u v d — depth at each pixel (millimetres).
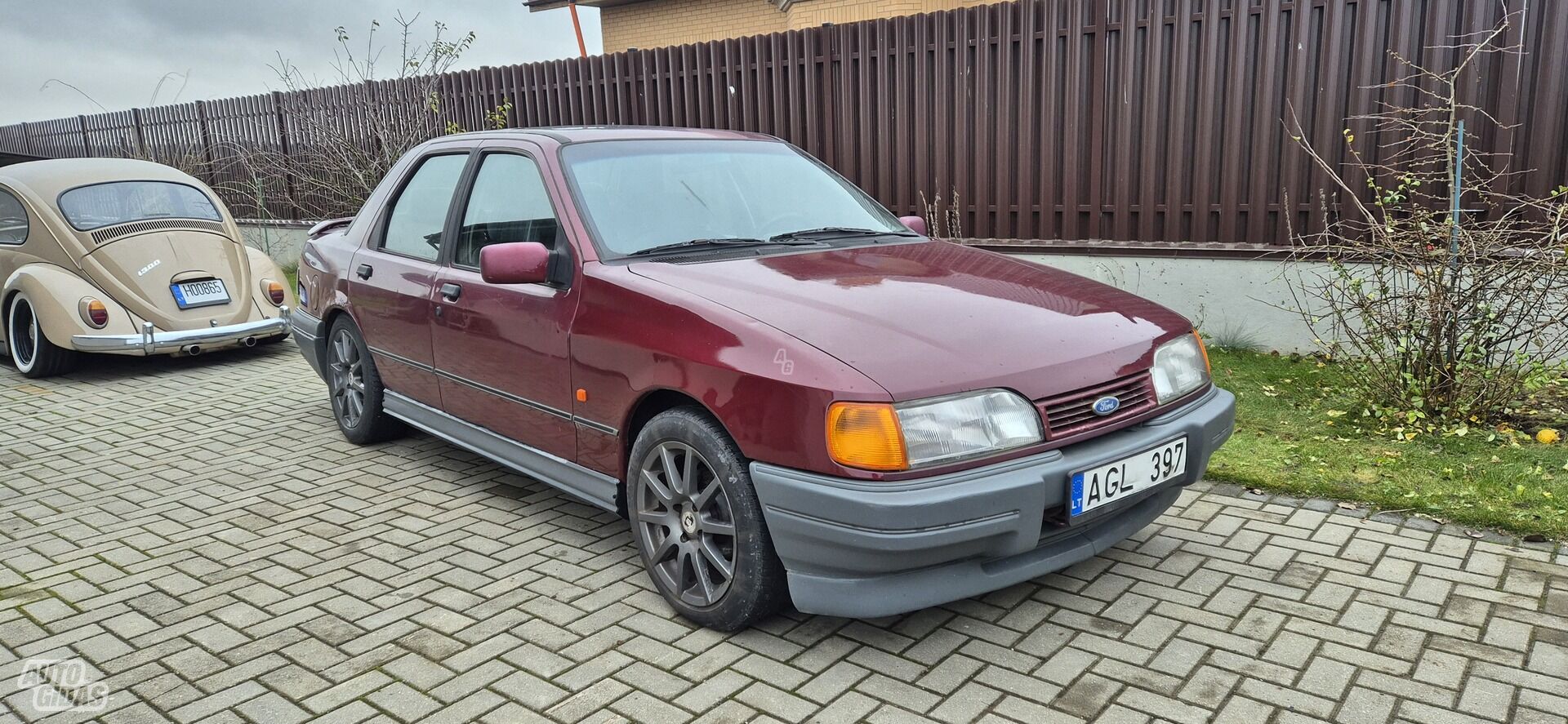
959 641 2955
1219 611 3086
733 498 2861
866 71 7734
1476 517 3676
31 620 3229
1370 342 4980
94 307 6945
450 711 2629
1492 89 5664
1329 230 5840
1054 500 2707
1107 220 6930
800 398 2641
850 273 3299
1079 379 2826
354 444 5301
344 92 11781
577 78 9852
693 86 8961
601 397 3305
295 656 2951
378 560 3703
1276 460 4422
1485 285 4562
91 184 7461
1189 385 3211
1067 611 3131
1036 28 6910
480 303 3871
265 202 13203
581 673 2816
